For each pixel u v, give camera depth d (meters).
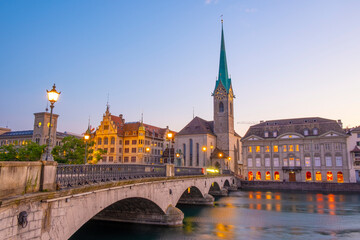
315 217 39.97
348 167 80.12
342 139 82.06
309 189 76.25
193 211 44.62
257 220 37.72
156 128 118.19
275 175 89.69
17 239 11.52
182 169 40.41
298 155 87.19
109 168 20.50
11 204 11.02
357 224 35.47
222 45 106.69
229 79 104.19
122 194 22.17
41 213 13.12
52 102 14.86
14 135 111.69
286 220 37.84
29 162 12.48
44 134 96.31
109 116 103.88
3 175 10.91
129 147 102.44
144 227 31.55
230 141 99.56
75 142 57.41
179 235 29.09
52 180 14.02
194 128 97.19
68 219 15.30
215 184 64.69
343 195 66.75
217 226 33.84
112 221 33.41
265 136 92.94
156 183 29.41
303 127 89.38
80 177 16.83
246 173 93.75
